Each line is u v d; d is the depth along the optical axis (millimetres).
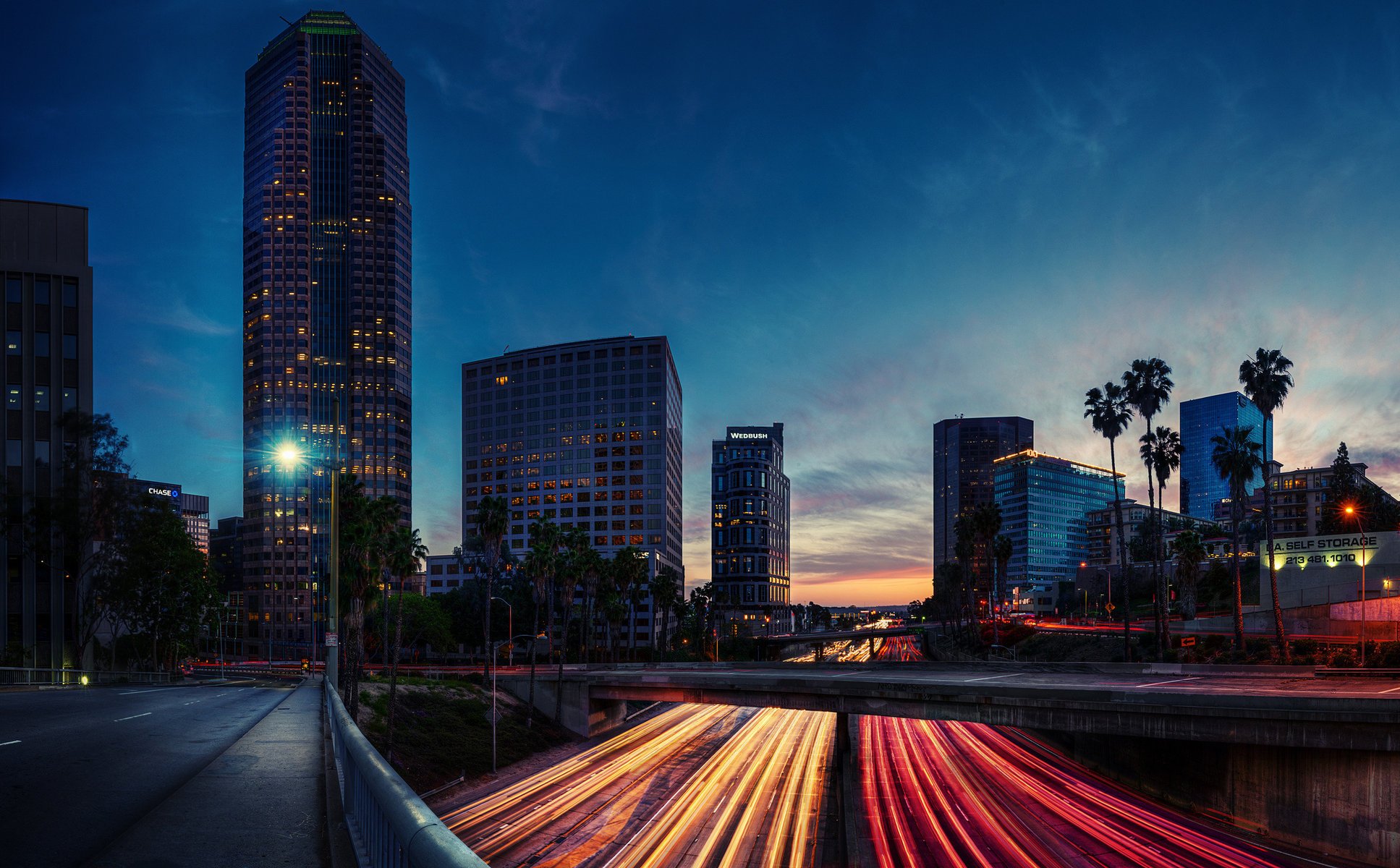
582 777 59438
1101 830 42250
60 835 8172
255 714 25766
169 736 18203
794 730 86250
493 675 63406
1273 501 155125
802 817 47000
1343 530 125750
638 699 73438
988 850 39281
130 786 11305
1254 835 40344
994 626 146000
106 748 15531
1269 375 74562
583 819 46656
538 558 89312
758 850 40438
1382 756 35125
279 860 7098
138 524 74312
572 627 144875
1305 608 88625
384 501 62719
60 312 73562
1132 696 42719
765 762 65812
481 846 41188
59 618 70375
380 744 57188
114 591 73750
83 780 11727
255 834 8195
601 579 122625
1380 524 123938
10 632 68250
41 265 73000
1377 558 87375
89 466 71250
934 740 77188
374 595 56281
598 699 80750
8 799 10117
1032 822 44375
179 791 10914
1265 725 38219
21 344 71625
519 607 141875
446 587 195125
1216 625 100062
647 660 152750
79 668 69875
